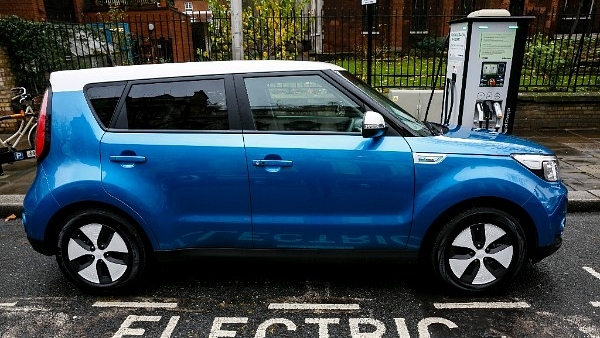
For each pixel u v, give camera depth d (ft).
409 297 11.46
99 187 10.84
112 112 11.15
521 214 10.99
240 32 21.77
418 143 10.80
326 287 12.03
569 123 29.32
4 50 27.96
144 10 50.24
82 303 11.39
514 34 17.87
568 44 33.22
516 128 29.43
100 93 11.23
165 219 11.03
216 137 10.88
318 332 10.04
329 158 10.66
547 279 12.26
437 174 10.69
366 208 10.88
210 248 11.38
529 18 17.66
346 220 10.94
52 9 45.83
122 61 32.83
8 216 17.67
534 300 11.21
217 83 11.14
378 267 13.12
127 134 10.99
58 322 10.59
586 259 13.48
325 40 58.95
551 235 10.96
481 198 10.77
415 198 10.78
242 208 10.98
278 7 33.68
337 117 11.10
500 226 10.88
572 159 22.70
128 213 11.00
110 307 11.18
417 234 10.98
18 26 28.17
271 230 11.08
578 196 17.66
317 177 10.71
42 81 29.86
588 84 30.83
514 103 18.62
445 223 10.98
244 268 13.16
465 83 18.49
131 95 11.16
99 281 11.55
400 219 10.89
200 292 11.85
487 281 11.19
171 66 11.46
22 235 15.96
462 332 9.98
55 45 30.27
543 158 11.07
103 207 11.18
